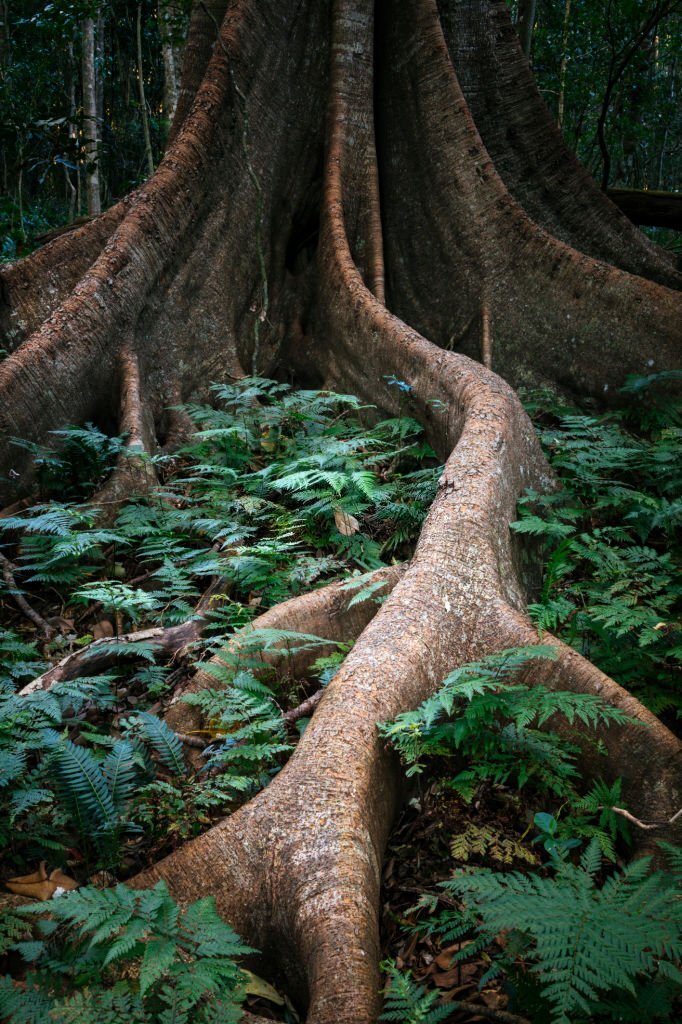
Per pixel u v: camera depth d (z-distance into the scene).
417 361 6.23
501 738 3.27
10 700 3.28
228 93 8.02
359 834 2.66
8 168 17.75
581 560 4.77
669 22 15.59
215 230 7.74
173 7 11.09
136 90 27.36
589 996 2.03
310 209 8.80
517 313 7.64
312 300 8.31
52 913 2.64
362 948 2.32
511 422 5.04
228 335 7.64
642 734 3.20
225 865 2.65
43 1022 2.10
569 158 8.86
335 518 5.11
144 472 5.74
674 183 20.64
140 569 5.20
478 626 3.60
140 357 6.91
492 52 8.86
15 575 5.04
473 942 2.47
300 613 4.07
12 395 5.91
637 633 3.88
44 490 5.89
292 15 8.54
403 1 8.56
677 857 2.66
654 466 5.46
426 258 8.23
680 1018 2.26
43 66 18.09
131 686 4.03
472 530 3.98
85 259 7.66
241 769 3.32
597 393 7.20
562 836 2.96
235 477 5.57
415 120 8.46
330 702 3.13
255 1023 2.26
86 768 2.97
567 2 14.88
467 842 2.96
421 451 5.92
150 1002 2.25
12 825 2.97
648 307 7.09
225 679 3.52
